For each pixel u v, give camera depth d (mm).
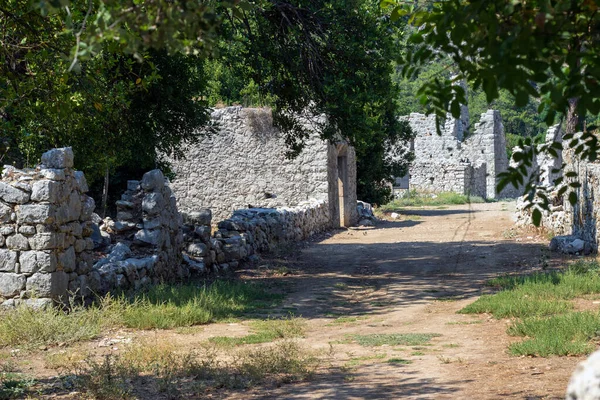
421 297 15531
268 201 32719
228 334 11805
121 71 18000
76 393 8117
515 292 14094
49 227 12422
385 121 38938
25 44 11102
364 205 37469
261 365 9070
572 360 8781
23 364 9789
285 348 9766
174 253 17812
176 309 13062
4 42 10484
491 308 12914
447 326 11984
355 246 25812
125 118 19203
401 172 42125
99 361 9742
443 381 8094
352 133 20156
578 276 15078
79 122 16438
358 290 17047
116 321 12375
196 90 20656
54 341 11000
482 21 4016
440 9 4605
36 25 10641
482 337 10789
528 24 3914
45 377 9062
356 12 19203
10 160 18062
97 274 14164
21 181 12539
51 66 11531
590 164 19562
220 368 9164
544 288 13992
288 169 32562
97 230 17219
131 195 17062
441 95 4266
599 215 18844
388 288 17047
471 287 16312
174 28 4230
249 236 21938
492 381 7938
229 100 40312
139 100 19188
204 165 33219
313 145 32375
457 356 9531
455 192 47594
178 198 33344
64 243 12930
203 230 19312
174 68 19422
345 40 18703
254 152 32844
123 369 8875
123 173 30531
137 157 21234
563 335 9859
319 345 10859
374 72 19344
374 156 39688
